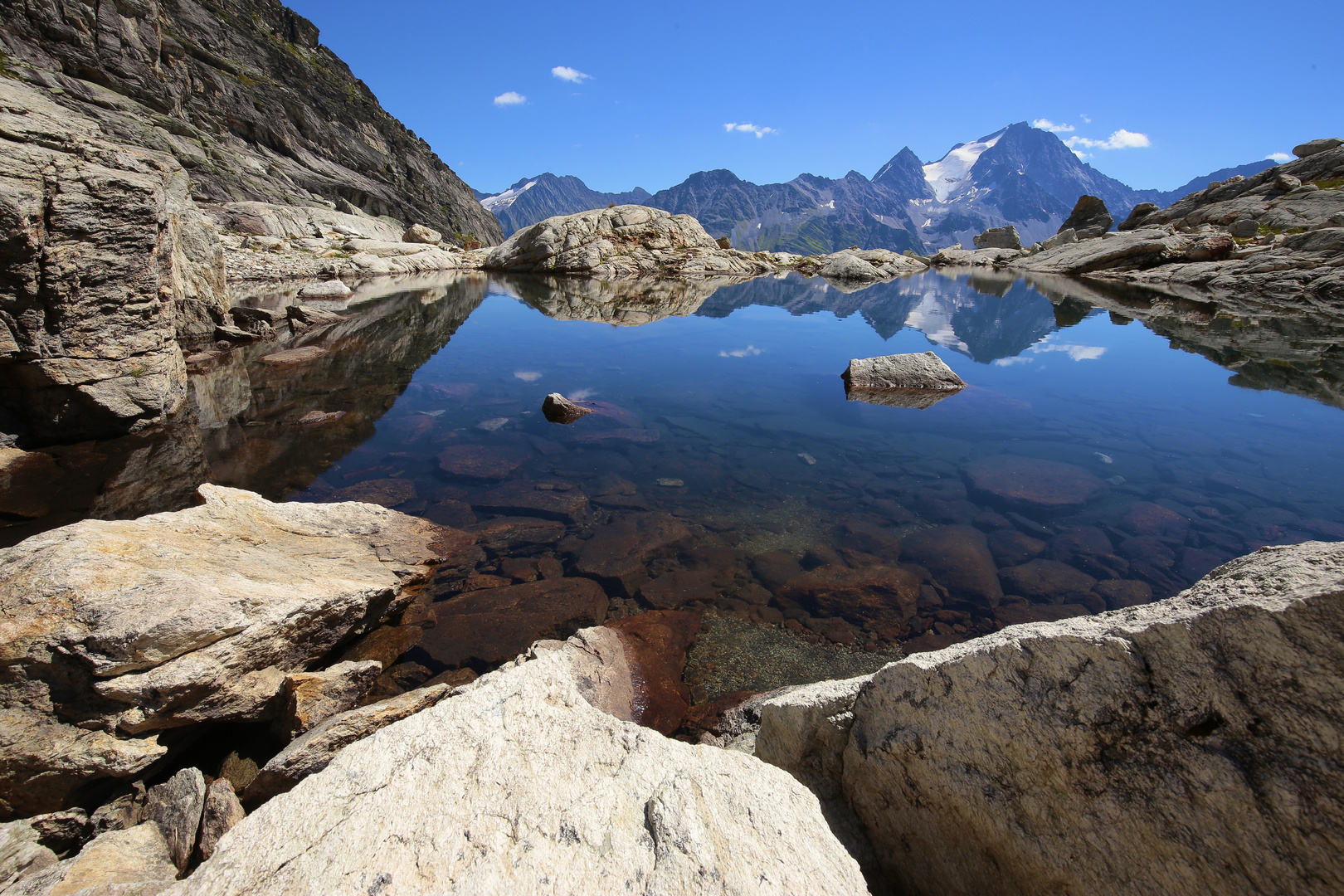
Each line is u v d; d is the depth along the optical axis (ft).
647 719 15.98
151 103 176.45
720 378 51.96
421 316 78.69
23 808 11.83
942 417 40.86
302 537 22.09
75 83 156.35
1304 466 30.91
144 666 12.66
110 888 9.11
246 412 38.55
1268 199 149.28
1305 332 64.75
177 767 13.65
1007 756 8.18
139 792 12.71
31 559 13.62
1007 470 31.45
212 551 17.76
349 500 27.66
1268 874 6.11
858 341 68.49
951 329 75.87
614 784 8.36
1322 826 5.84
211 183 171.01
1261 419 38.88
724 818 8.02
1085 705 7.56
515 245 144.36
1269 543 23.65
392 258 130.31
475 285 113.29
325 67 309.22
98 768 12.21
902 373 48.78
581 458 33.86
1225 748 6.53
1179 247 127.95
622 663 17.79
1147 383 48.55
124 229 31.50
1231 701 6.57
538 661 10.58
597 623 20.13
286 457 32.01
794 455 34.37
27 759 11.73
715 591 21.86
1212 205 161.99
